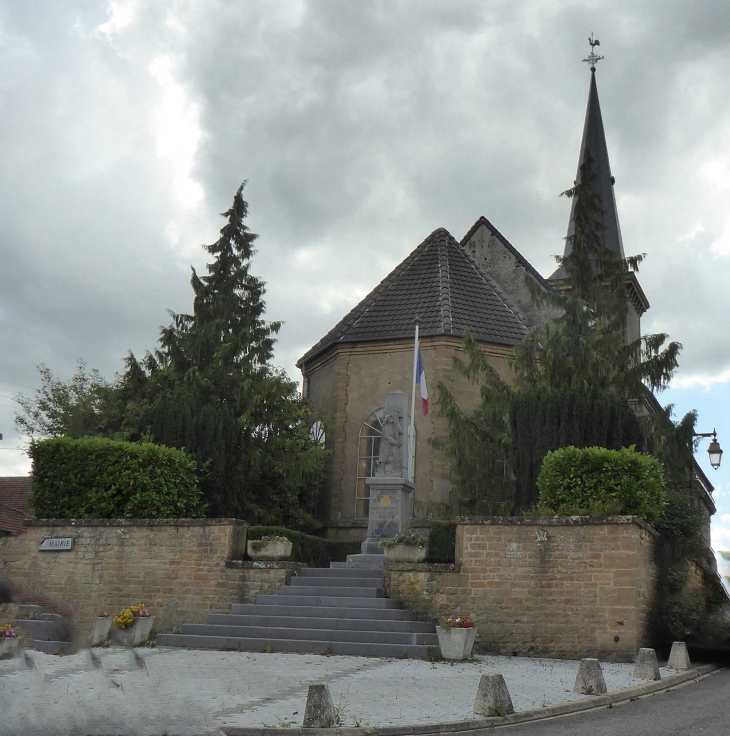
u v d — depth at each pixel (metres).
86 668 10.93
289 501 28.11
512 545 18.66
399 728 9.89
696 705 11.86
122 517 21.95
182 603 20.67
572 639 17.83
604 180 47.06
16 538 22.14
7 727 8.95
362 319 31.69
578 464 19.45
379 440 29.88
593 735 9.62
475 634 17.34
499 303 32.25
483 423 25.81
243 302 34.28
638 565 17.84
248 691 12.30
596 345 25.09
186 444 24.41
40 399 41.62
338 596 19.55
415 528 27.09
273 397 28.50
